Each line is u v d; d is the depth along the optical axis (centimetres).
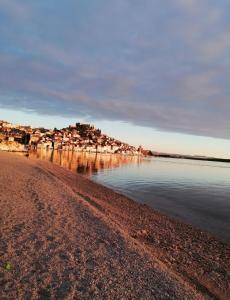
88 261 870
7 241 938
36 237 1010
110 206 1977
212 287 888
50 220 1243
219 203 2744
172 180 4822
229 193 3600
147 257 963
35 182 2248
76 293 683
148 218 1778
